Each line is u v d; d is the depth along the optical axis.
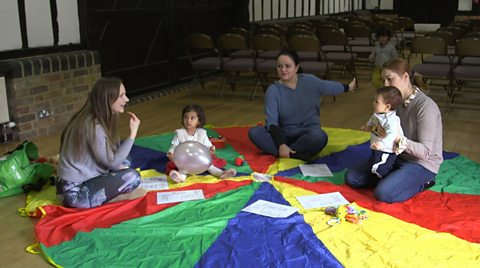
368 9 16.81
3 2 4.99
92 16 6.17
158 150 4.57
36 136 5.35
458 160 4.20
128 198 3.36
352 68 7.90
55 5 5.62
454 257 2.62
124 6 6.86
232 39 6.99
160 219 3.07
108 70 6.68
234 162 4.12
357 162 4.16
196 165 3.68
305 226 2.94
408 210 3.18
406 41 12.88
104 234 2.86
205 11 8.80
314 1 13.16
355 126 5.55
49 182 3.77
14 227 3.13
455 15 15.66
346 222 2.99
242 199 3.33
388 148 3.21
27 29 5.30
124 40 6.94
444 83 7.84
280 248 2.71
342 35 7.61
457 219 3.04
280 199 3.33
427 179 3.41
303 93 4.33
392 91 3.14
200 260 2.61
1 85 4.90
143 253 2.68
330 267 2.52
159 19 7.68
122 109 3.20
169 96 7.45
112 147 3.18
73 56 5.68
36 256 2.76
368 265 2.54
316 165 4.05
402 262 2.56
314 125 4.39
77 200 3.20
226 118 6.00
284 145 4.16
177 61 8.16
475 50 5.84
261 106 6.68
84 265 2.58
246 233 2.87
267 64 6.91
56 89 5.50
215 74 9.16
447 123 5.63
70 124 3.18
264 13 10.64
